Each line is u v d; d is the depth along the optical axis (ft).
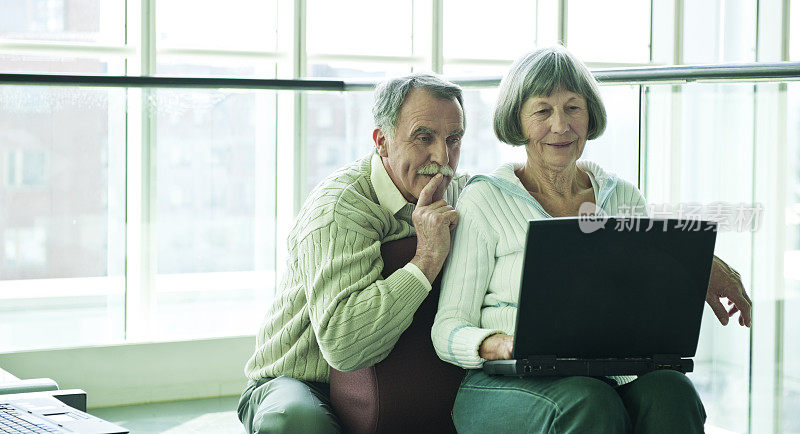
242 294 14.02
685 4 16.76
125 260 13.24
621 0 16.56
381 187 7.41
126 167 12.99
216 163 13.52
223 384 13.03
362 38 15.14
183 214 13.51
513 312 6.66
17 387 6.78
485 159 13.99
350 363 6.59
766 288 14.25
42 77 10.96
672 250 5.99
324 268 6.76
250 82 11.71
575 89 6.95
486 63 15.92
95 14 13.50
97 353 12.34
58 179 12.66
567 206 7.20
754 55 16.67
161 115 13.03
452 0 15.61
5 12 12.98
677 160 13.32
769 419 14.16
